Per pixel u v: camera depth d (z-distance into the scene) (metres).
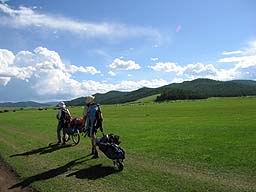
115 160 18.81
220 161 19.47
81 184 16.03
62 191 15.12
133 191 14.45
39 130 44.78
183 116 62.69
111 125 47.69
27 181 17.42
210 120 49.41
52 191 15.27
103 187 15.31
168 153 22.78
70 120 29.62
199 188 14.41
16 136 39.28
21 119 76.94
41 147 28.91
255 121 43.56
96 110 21.77
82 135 35.59
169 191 14.20
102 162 20.64
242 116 54.91
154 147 25.59
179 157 21.25
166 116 65.25
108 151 18.62
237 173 16.66
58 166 20.39
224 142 26.33
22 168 20.53
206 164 18.92
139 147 26.00
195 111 81.38
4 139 37.22
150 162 20.12
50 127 48.56
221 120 48.28
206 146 24.83
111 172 18.03
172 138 30.16
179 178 16.11
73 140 29.81
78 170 19.02
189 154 22.02
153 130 38.12
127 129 40.75
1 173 19.77
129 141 29.77
